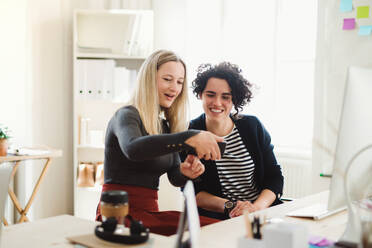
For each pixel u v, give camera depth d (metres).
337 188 1.30
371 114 1.28
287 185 3.78
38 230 1.30
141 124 1.87
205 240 1.28
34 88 4.01
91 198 4.09
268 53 4.00
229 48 4.12
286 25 3.96
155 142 1.46
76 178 4.02
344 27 3.33
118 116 1.77
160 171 1.91
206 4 4.15
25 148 3.64
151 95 1.90
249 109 4.10
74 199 4.03
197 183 2.31
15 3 3.87
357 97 1.25
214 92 2.26
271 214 1.65
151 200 1.85
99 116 4.23
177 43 4.25
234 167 2.30
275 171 2.40
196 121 2.38
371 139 1.29
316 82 3.46
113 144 1.83
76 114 3.99
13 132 3.90
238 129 2.33
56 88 4.14
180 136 1.45
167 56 1.97
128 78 4.02
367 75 1.28
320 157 3.46
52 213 4.15
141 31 4.09
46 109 4.09
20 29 3.91
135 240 1.14
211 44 4.15
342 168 1.28
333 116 3.40
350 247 1.20
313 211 1.66
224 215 2.23
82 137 4.05
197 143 1.43
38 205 4.06
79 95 3.97
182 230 1.04
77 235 1.25
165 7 4.27
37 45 4.02
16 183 3.90
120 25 4.05
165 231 1.64
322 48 3.43
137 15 4.05
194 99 4.16
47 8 4.05
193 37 4.18
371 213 1.00
